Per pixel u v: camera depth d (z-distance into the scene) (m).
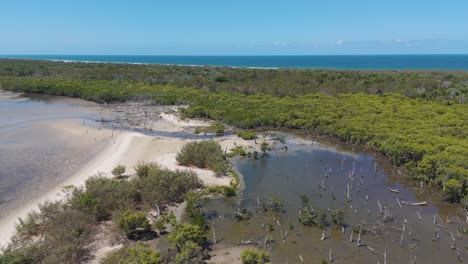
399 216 25.70
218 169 32.88
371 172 34.62
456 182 27.53
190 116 56.38
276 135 47.88
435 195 29.34
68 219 21.77
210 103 61.75
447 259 20.48
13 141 41.97
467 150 32.75
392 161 37.41
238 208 26.42
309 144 43.88
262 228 23.69
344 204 27.55
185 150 36.00
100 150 39.09
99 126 49.97
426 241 22.39
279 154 39.91
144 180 27.77
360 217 25.42
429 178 31.28
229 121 52.25
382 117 49.66
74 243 20.02
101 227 23.48
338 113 53.03
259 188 30.56
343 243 21.94
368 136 42.69
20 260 17.41
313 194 29.42
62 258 18.30
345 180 32.53
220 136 46.56
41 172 32.50
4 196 27.47
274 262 19.89
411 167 33.62
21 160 35.50
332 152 40.88
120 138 43.66
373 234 23.05
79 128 48.47
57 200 26.58
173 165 34.84
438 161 30.97
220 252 20.81
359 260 20.22
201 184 30.78
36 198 27.23
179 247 20.42
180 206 27.00
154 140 43.38
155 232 22.89
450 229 23.91
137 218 22.22
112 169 33.31
